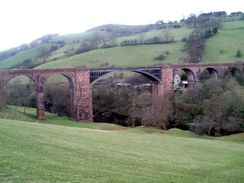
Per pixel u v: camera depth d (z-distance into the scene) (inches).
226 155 1549.0
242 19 7696.9
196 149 1626.5
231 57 5546.3
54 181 764.0
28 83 4997.5
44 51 7342.5
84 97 3695.9
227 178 1089.4
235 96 3233.3
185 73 4916.3
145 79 4884.4
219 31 6727.4
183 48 6058.1
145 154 1312.7
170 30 7534.5
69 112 4303.6
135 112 3772.1
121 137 1710.1
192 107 3511.3
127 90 4451.3
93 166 972.6
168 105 3641.7
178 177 999.6
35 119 3368.6
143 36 7145.7
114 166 1017.5
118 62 5664.4
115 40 7219.5
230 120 3043.8
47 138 1294.3
